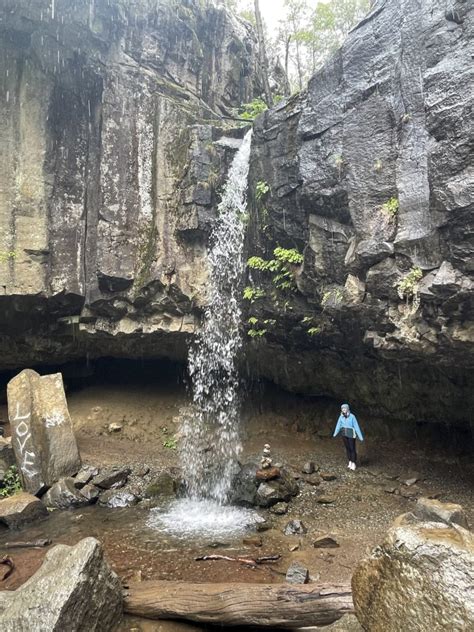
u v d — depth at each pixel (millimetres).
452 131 6684
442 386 10828
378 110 8070
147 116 12945
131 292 12484
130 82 12883
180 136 12969
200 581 6324
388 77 7961
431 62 7273
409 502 9125
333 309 9031
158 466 11500
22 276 11859
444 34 7129
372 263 7961
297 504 9273
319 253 9328
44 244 12070
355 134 8414
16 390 10820
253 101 15266
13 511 8570
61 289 12211
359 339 10234
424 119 7320
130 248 12500
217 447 12758
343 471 10812
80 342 13953
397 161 7672
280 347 12555
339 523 8383
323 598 4914
